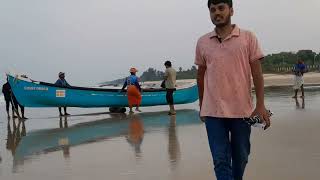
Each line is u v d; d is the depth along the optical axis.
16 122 14.77
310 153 6.54
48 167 6.53
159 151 7.50
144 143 8.54
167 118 13.98
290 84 42.72
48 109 22.11
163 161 6.57
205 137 9.04
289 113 12.78
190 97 19.69
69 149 8.23
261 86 3.86
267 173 5.41
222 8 3.84
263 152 6.80
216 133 3.92
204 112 3.99
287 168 5.63
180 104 20.80
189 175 5.55
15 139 10.12
